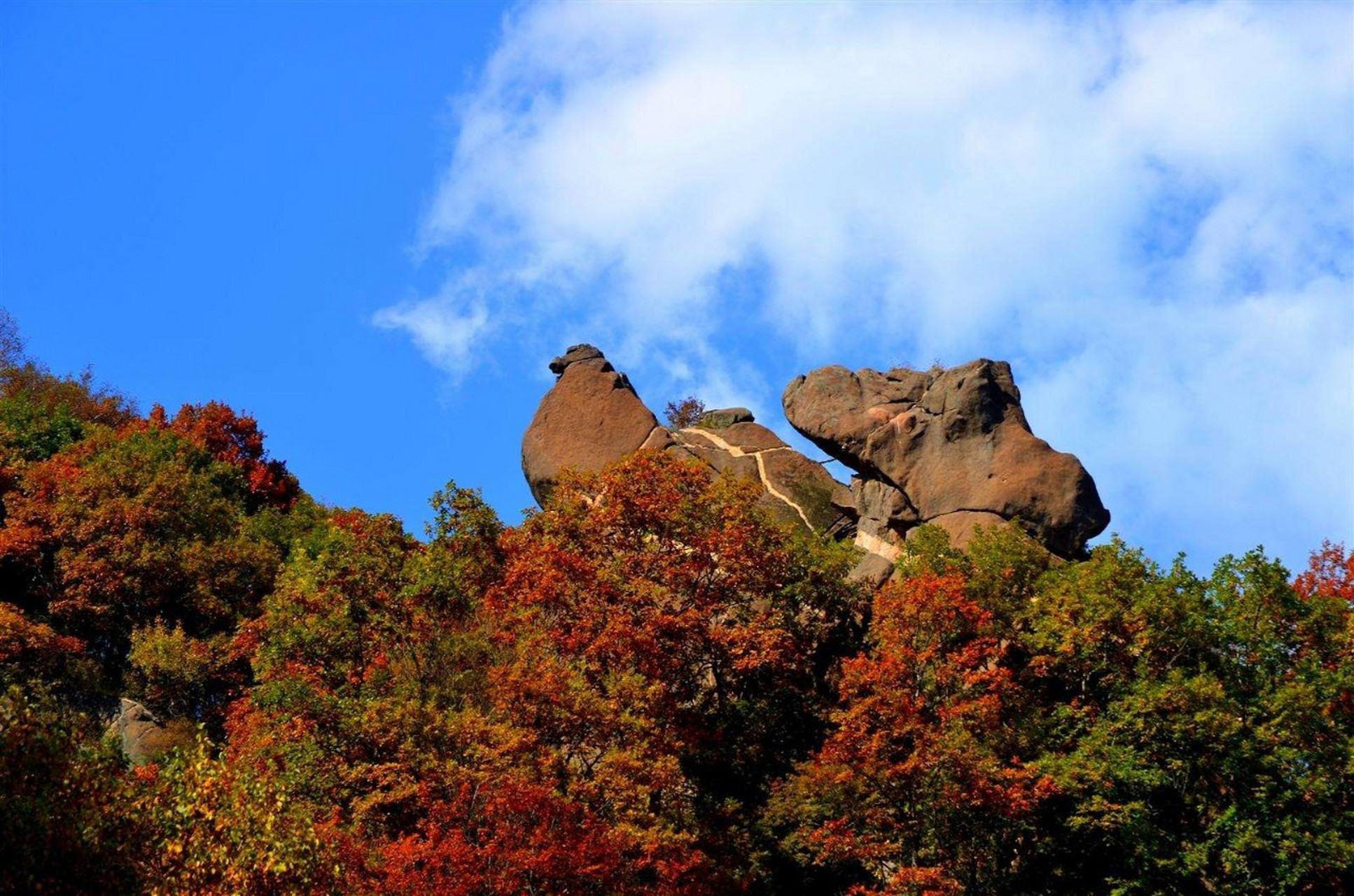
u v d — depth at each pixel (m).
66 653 63.41
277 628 55.22
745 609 55.00
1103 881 45.91
